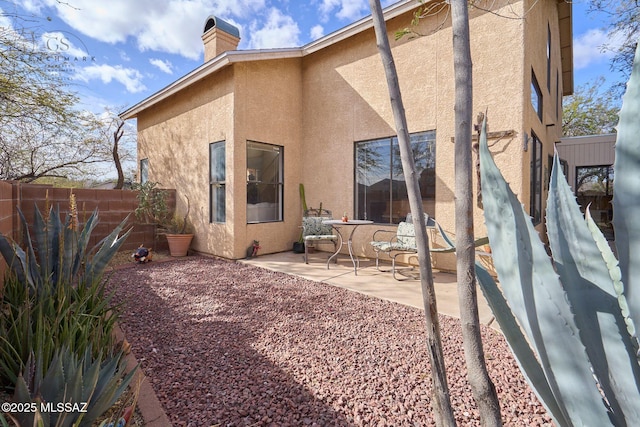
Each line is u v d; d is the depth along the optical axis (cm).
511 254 86
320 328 302
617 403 83
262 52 629
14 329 193
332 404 188
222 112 635
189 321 321
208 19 753
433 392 101
